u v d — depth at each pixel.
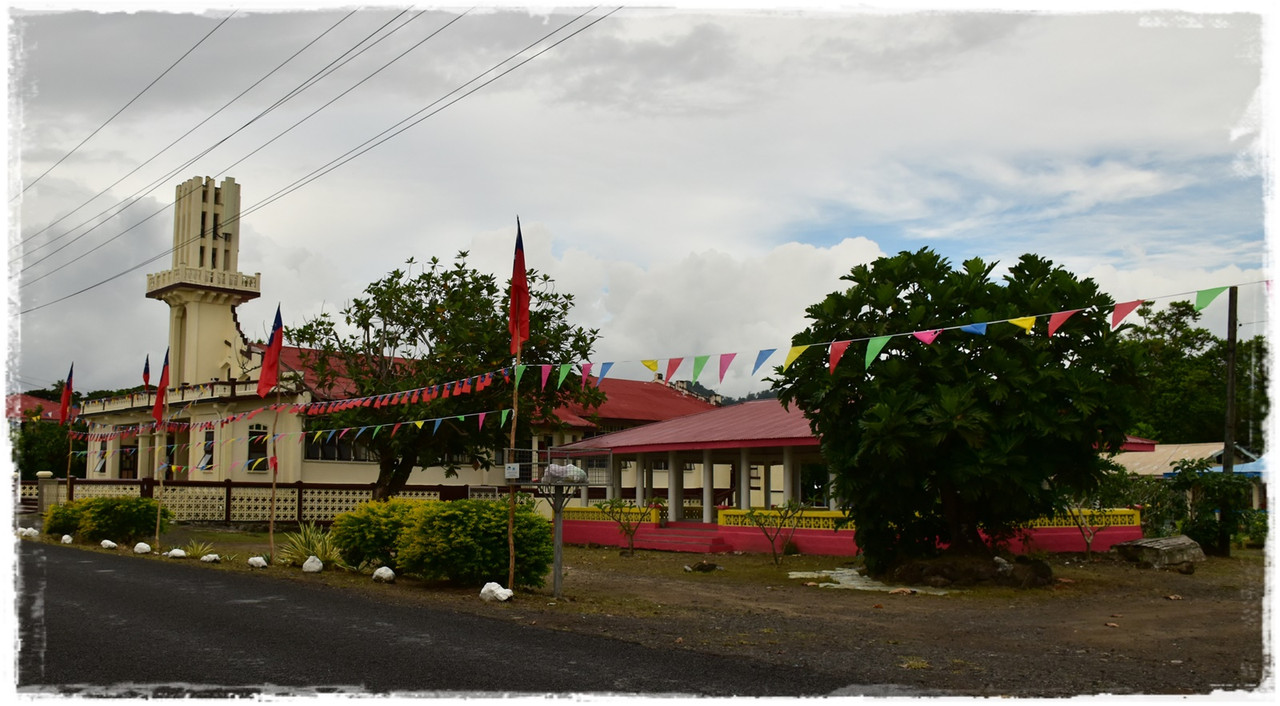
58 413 46.22
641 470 27.08
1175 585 16.56
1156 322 44.12
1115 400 14.56
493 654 8.52
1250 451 39.66
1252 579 17.64
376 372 25.33
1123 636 10.86
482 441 25.25
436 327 24.62
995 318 14.76
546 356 24.83
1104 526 22.42
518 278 12.85
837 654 9.13
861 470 15.59
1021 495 15.09
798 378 15.98
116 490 26.58
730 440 23.47
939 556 16.80
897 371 14.88
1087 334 15.37
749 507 23.78
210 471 30.48
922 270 15.88
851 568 19.30
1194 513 23.02
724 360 11.05
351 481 31.08
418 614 10.78
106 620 9.80
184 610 10.65
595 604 12.70
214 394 30.86
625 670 7.98
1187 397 41.41
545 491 13.51
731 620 11.64
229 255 37.16
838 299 15.58
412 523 14.38
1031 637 10.76
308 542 16.55
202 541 21.83
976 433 14.24
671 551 24.34
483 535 13.68
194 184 36.56
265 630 9.47
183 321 37.28
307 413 22.67
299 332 25.14
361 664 7.99
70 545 19.64
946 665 8.66
